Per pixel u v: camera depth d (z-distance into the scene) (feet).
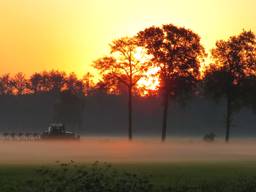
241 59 395.55
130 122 409.08
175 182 123.95
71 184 96.78
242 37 394.32
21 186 111.96
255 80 392.06
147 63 394.93
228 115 401.90
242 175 140.56
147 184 100.68
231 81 393.29
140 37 393.50
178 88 391.86
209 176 139.95
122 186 96.73
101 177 98.02
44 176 118.83
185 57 392.68
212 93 397.39
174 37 392.88
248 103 396.78
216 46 396.78
